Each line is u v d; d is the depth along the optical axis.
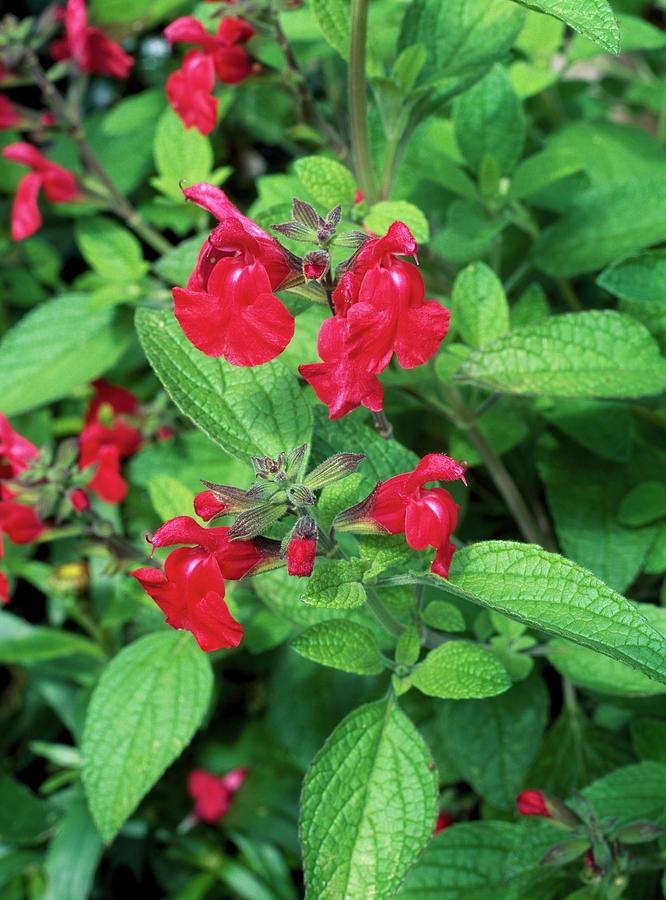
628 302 0.24
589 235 0.25
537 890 0.21
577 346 0.20
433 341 0.15
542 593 0.16
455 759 0.23
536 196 0.28
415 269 0.15
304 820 0.17
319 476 0.16
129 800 0.21
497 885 0.21
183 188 0.17
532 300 0.26
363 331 0.15
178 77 0.24
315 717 0.26
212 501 0.16
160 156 0.26
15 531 0.23
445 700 0.23
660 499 0.24
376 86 0.21
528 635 0.23
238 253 0.16
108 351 0.28
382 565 0.17
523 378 0.20
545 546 0.26
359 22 0.19
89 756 0.21
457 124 0.26
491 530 0.28
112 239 0.28
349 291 0.15
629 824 0.19
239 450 0.17
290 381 0.18
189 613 0.16
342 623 0.18
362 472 0.19
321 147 0.32
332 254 0.18
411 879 0.21
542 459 0.26
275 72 0.24
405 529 0.16
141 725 0.21
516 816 0.23
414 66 0.21
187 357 0.18
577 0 0.15
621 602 0.15
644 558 0.24
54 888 0.28
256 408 0.18
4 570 0.29
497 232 0.26
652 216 0.25
